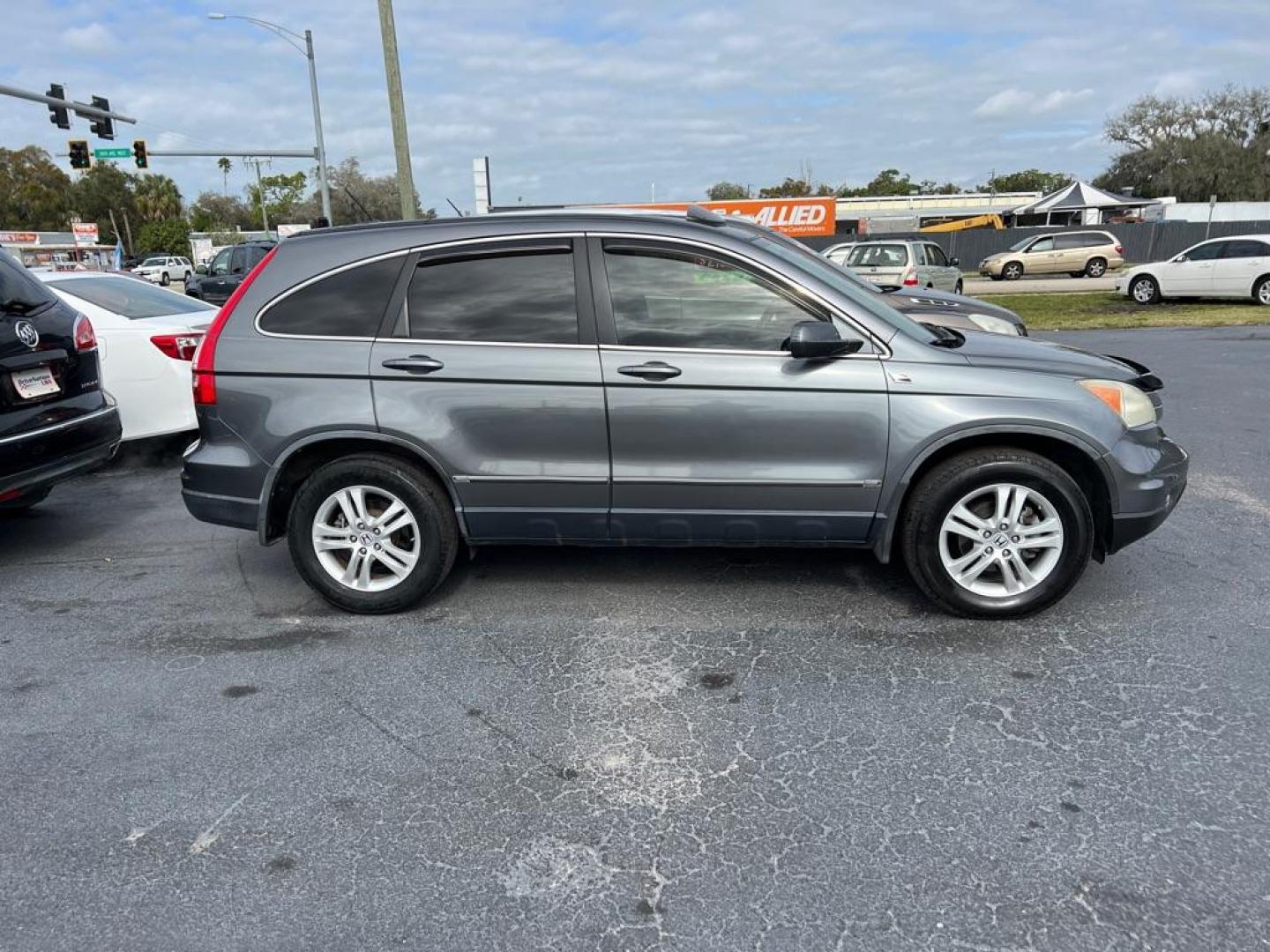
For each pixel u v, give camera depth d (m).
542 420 3.95
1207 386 9.77
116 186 89.75
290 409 4.05
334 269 4.09
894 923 2.34
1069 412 3.81
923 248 19.17
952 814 2.76
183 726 3.35
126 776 3.04
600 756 3.12
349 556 4.29
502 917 2.39
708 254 3.92
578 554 5.05
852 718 3.31
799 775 2.98
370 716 3.41
